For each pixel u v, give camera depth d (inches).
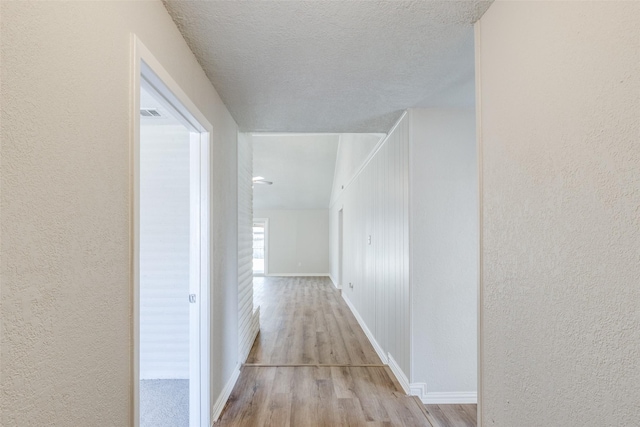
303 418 92.7
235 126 119.6
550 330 40.0
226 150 104.7
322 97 97.9
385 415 94.7
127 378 43.6
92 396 36.8
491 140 53.8
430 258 106.3
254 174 346.0
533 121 43.3
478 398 57.0
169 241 122.1
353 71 81.5
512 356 47.8
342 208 299.0
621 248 30.7
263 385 113.3
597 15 33.4
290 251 442.0
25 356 28.2
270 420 91.4
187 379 120.3
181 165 122.6
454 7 56.1
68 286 33.1
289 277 424.8
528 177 44.3
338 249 340.8
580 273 35.4
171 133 122.9
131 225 44.5
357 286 214.4
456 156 107.3
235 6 56.7
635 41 29.5
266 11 58.1
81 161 35.1
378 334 150.2
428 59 75.7
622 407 30.7
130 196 44.4
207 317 83.1
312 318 213.0
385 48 70.8
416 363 105.3
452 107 107.0
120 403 42.1
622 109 30.6
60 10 32.3
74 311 34.0
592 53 33.9
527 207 44.5
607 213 32.1
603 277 32.6
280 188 381.1
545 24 41.0
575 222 36.1
